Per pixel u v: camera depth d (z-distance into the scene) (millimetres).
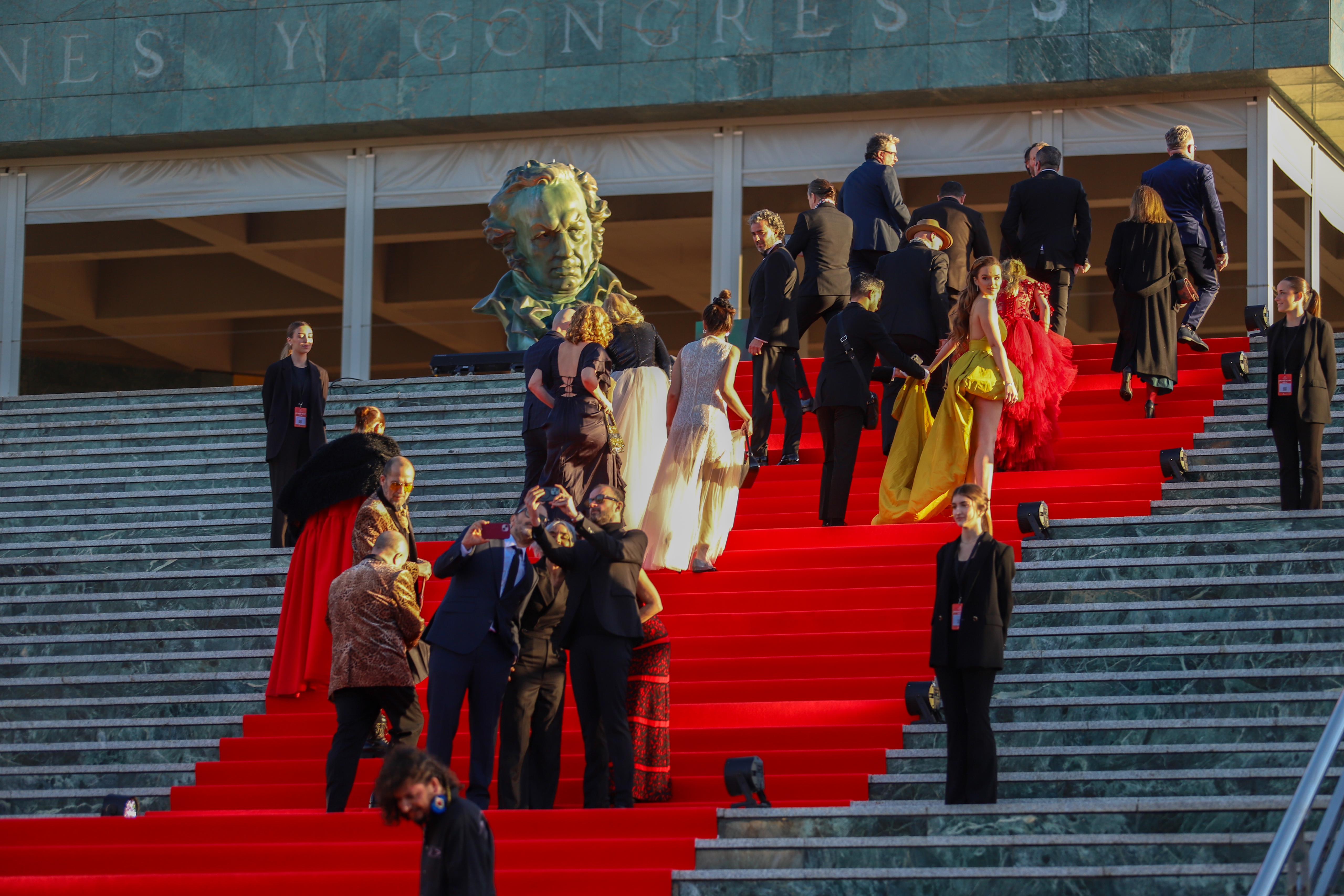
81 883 18438
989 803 17922
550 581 19438
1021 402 26500
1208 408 28859
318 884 18062
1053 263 30359
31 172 48062
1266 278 41156
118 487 33875
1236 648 20484
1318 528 23016
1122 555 23312
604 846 17938
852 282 26469
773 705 21250
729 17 43312
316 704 24000
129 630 26703
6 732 24531
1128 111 42312
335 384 36344
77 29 46531
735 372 24906
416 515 29859
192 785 22828
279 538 28672
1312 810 17078
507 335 38969
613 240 44750
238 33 45781
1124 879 16656
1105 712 20016
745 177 44219
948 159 43125
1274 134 41812
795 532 25500
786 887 17281
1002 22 41938
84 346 47688
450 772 13539
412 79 44781
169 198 47375
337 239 46438
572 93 43875
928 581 23906
